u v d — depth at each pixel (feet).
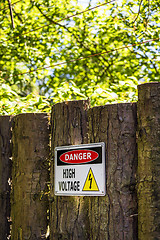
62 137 8.88
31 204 9.37
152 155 7.34
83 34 24.13
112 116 8.01
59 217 8.71
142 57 22.43
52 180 9.05
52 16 24.44
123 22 21.85
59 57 23.35
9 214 10.30
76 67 24.11
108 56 24.02
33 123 9.61
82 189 8.29
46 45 23.65
